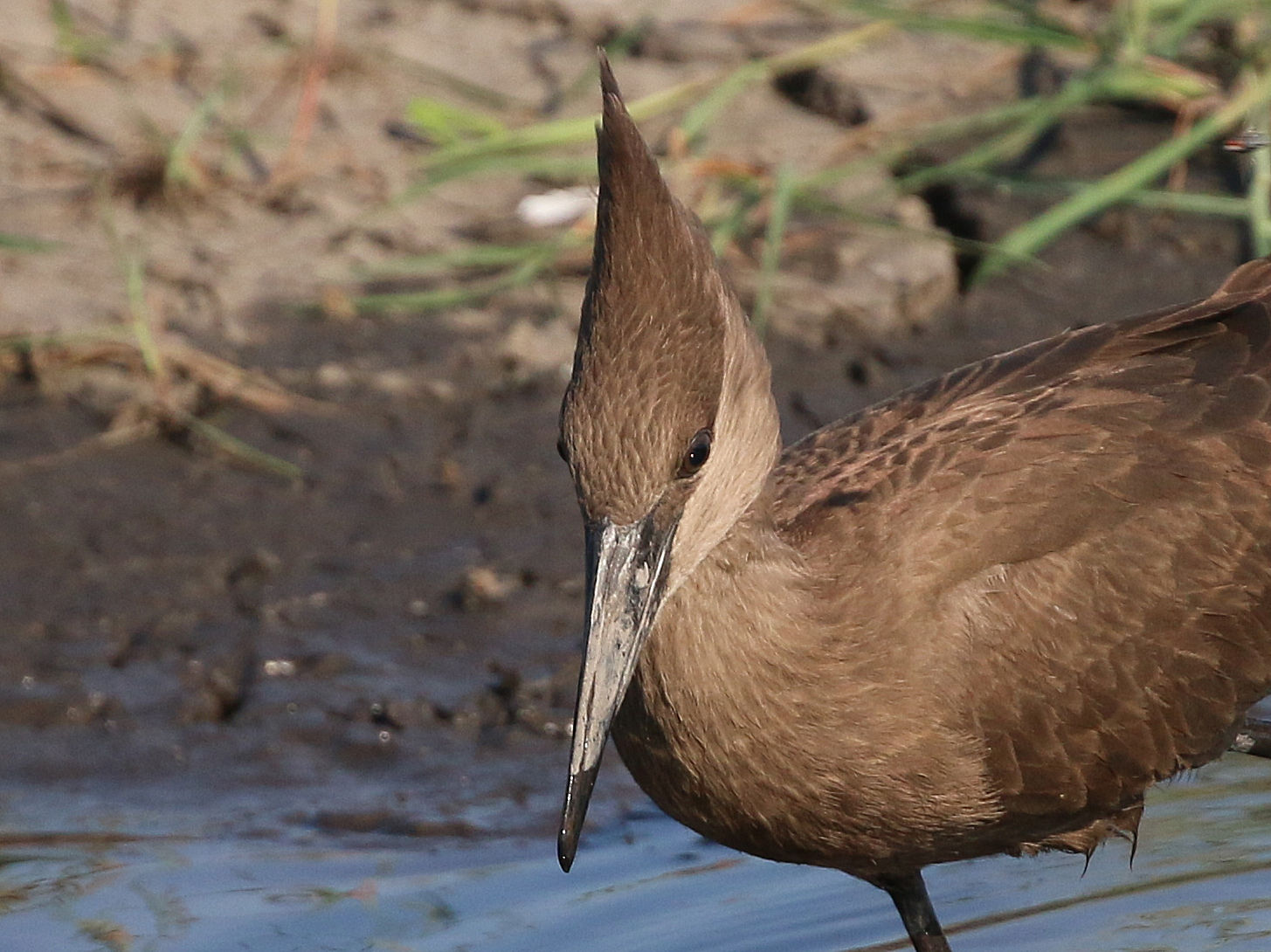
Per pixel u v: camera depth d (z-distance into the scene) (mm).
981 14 17266
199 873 10594
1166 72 15930
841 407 13922
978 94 16688
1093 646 9719
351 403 14117
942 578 9539
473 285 15094
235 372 14203
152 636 12273
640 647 8469
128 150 15773
